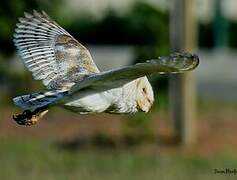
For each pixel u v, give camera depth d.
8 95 21.69
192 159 15.76
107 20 38.53
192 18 17.17
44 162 15.73
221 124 19.28
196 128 18.61
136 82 7.19
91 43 38.62
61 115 19.70
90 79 6.77
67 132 18.48
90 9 38.75
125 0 38.59
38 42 7.72
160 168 15.05
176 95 17.62
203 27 38.50
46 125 19.06
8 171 14.96
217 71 31.14
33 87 21.84
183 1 17.05
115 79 6.75
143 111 7.27
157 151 16.94
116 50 37.06
